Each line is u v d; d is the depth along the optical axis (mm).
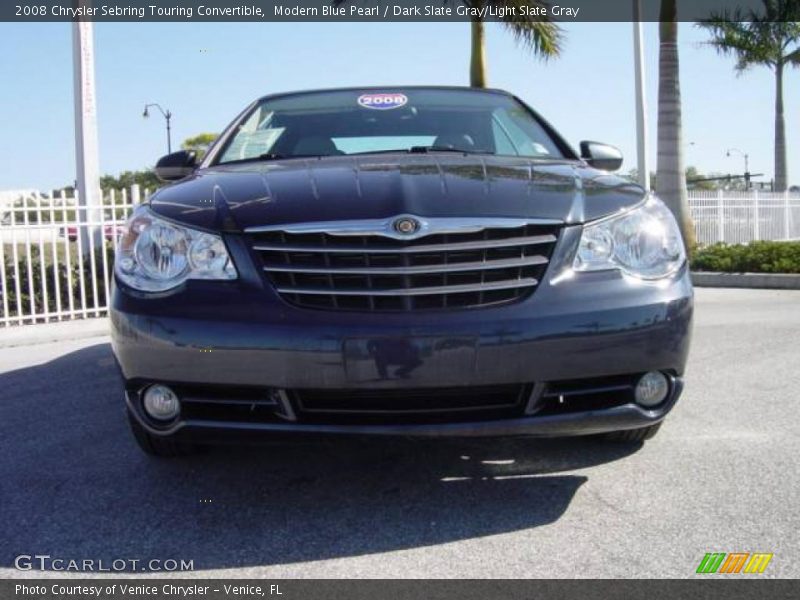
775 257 11469
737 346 5719
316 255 2580
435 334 2477
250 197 2822
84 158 9672
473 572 2332
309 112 4215
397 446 2586
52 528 2705
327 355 2482
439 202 2686
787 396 4250
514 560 2402
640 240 2744
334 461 3281
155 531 2664
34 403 4512
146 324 2607
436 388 2512
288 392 2535
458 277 2553
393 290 2525
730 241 19281
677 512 2729
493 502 2848
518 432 2557
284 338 2494
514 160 3447
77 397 4617
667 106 14500
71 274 8438
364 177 2934
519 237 2625
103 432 3836
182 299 2609
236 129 4133
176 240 2707
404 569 2361
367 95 4391
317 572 2355
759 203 20234
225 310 2557
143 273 2717
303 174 3059
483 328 2494
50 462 3396
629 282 2652
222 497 2941
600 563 2369
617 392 2684
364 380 2492
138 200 8797
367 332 2479
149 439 3121
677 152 14500
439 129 4027
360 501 2877
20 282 8188
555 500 2855
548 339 2521
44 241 8141
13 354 6457
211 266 2637
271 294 2561
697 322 7031
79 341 7105
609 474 3096
